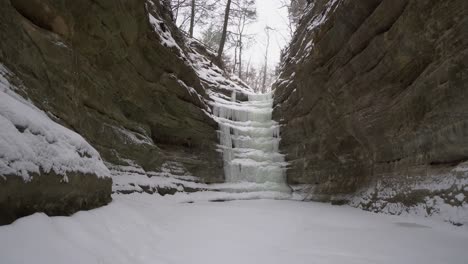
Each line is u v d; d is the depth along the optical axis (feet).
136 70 26.78
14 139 7.42
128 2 21.67
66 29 15.03
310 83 31.91
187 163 34.86
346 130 28.30
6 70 10.10
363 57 22.77
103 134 21.85
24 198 7.34
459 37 15.02
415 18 17.24
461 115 15.67
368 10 21.88
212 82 52.85
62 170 9.25
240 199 35.68
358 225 17.01
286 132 42.22
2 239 5.89
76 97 15.53
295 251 11.24
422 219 17.49
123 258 8.32
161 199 26.08
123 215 12.90
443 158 17.85
